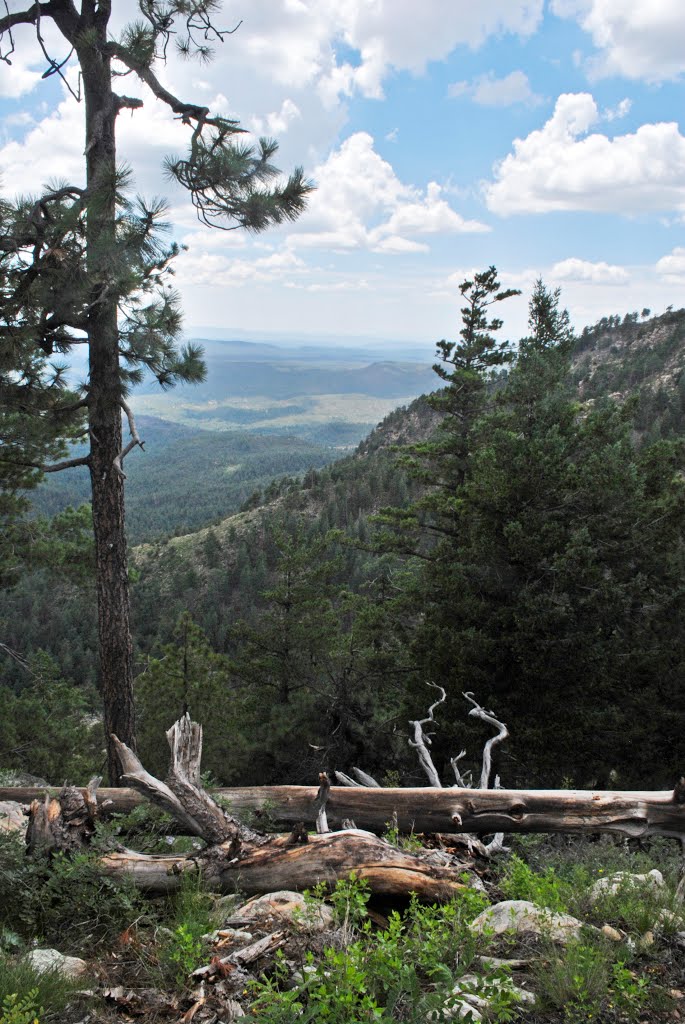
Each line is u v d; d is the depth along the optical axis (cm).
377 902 455
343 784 840
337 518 14588
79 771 2006
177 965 362
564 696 1631
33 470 1580
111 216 860
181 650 2400
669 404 10625
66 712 2092
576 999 305
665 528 1756
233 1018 309
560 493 1773
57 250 869
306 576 2550
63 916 462
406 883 448
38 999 324
